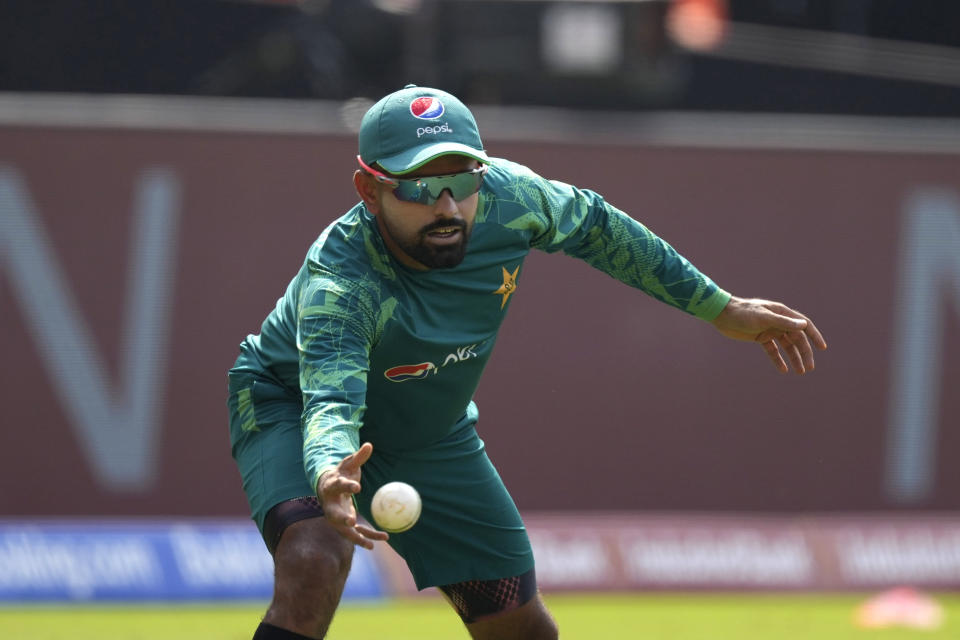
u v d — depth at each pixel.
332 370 12.38
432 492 14.86
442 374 13.78
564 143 32.69
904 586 32.03
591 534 31.95
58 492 31.64
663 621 27.83
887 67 42.31
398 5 38.50
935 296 33.44
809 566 32.06
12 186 31.75
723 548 32.12
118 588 30.11
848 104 42.19
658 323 33.00
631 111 38.94
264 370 14.45
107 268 31.95
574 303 32.78
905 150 33.41
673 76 40.69
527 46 38.25
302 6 39.41
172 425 32.03
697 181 33.09
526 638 15.39
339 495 11.12
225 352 32.19
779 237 33.22
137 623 27.33
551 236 14.04
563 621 27.81
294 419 14.15
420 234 12.67
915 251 33.41
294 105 39.06
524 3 38.25
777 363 15.35
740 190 33.16
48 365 31.75
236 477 32.16
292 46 39.31
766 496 33.06
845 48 42.22
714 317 15.06
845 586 31.86
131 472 31.86
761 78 42.06
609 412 32.81
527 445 32.56
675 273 14.78
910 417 33.34
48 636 25.58
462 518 14.91
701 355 33.06
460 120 12.76
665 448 32.94
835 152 33.25
